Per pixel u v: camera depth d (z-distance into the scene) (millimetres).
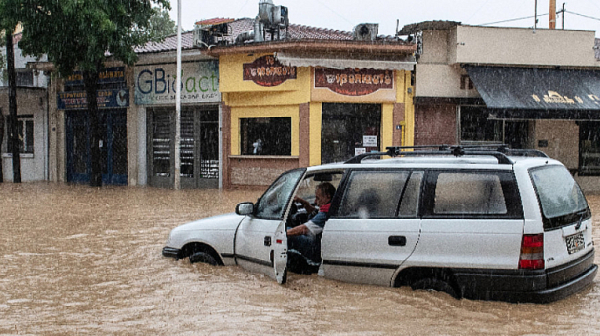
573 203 5781
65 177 23812
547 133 18750
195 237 6883
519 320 4973
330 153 18031
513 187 5277
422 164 5719
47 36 18562
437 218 5469
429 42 18125
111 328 4934
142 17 19594
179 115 19078
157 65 20703
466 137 18547
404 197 5688
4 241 9297
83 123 23375
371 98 17828
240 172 19172
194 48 18844
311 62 17047
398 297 5461
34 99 24375
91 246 8828
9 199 16094
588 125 18953
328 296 5625
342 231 5855
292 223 6965
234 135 19141
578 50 18312
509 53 18000
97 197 16719
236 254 6617
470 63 17859
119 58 19391
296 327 4867
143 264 7422
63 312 5438
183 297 5797
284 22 18688
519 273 5113
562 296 5230
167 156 21031
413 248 5488
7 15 18141
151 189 19656
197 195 17281
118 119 22250
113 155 22516
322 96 17609
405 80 17984
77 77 22938
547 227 5172
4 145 25984
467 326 4840
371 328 4820
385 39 18453
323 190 6422
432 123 18219
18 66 25891
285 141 18406
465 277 5270
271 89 18078
